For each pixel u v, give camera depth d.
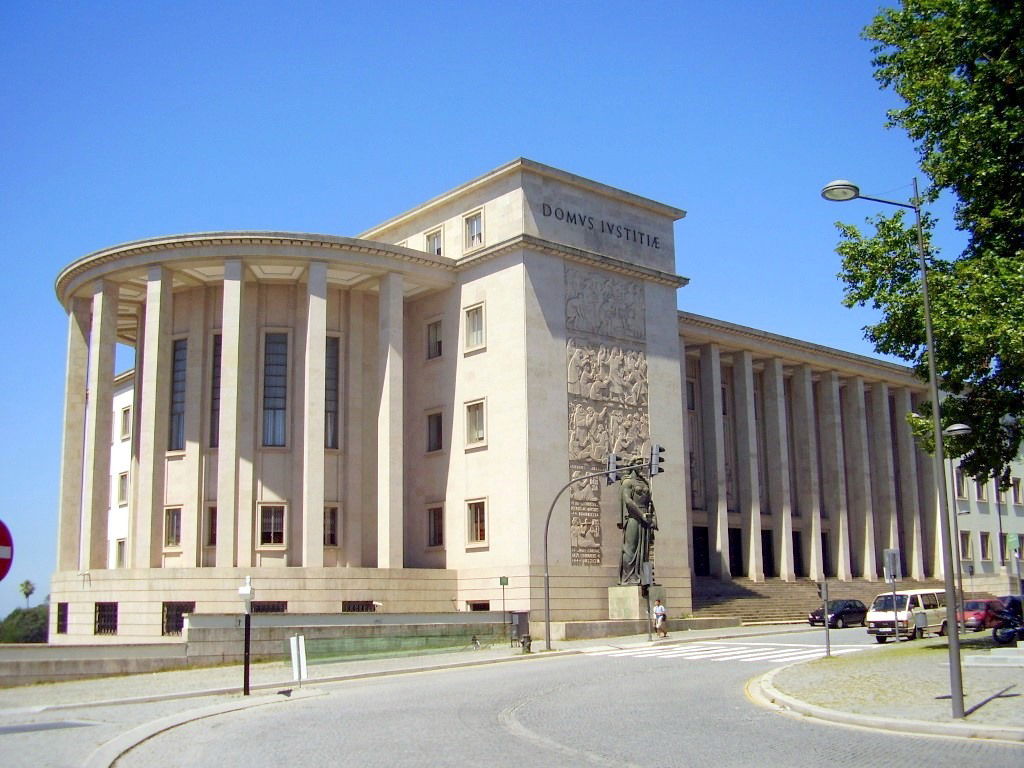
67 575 45.28
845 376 71.62
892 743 15.72
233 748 16.48
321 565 43.31
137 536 43.69
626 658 34.06
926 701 19.28
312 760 15.04
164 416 45.06
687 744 15.95
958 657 17.41
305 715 20.86
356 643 35.56
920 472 77.00
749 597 57.12
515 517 45.25
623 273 51.16
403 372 50.12
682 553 50.91
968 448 29.72
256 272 46.69
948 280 28.69
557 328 47.69
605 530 47.78
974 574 77.56
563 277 48.47
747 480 62.25
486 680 27.62
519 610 44.25
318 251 45.50
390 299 47.00
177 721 20.22
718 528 59.16
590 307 49.41
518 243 46.78
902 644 36.31
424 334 51.28
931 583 72.94
